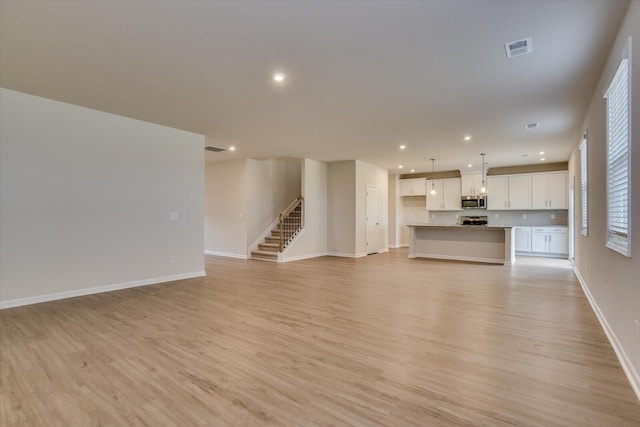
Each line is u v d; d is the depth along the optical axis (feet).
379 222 32.40
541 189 29.48
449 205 34.42
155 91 13.02
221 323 11.38
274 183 30.45
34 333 10.39
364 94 13.20
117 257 16.34
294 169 32.68
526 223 31.12
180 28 8.67
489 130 18.52
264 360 8.54
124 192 16.57
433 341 9.79
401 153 25.50
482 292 15.85
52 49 9.82
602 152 11.18
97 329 10.77
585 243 16.28
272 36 9.04
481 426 5.85
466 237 26.96
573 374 7.76
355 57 10.22
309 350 9.16
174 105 14.64
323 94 13.21
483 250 26.25
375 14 8.03
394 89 12.69
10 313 12.46
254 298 14.76
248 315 12.28
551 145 22.27
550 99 13.66
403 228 38.24
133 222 16.92
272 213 30.25
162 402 6.64
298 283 17.94
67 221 14.74
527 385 7.27
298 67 10.90
